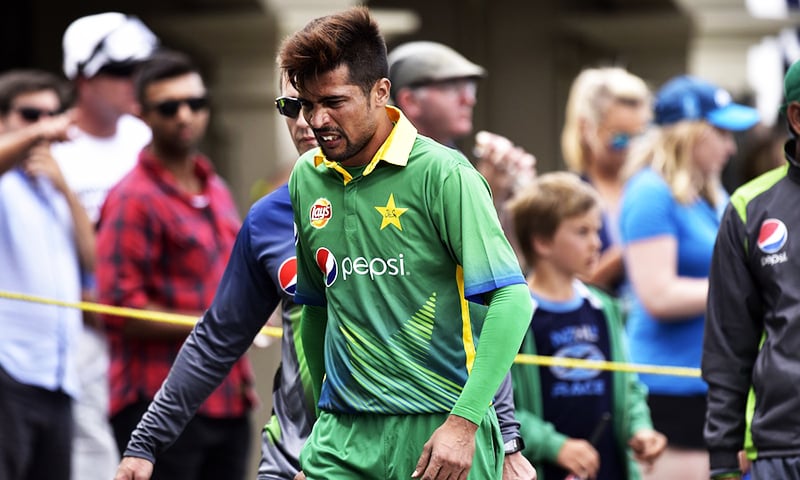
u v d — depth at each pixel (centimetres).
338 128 1208
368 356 1236
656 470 2047
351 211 1236
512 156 2033
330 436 1262
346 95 1202
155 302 1900
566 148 2378
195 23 3042
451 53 1950
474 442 1181
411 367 1227
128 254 1886
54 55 3362
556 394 1794
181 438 1850
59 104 2017
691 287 2033
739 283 1525
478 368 1184
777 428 1486
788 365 1481
